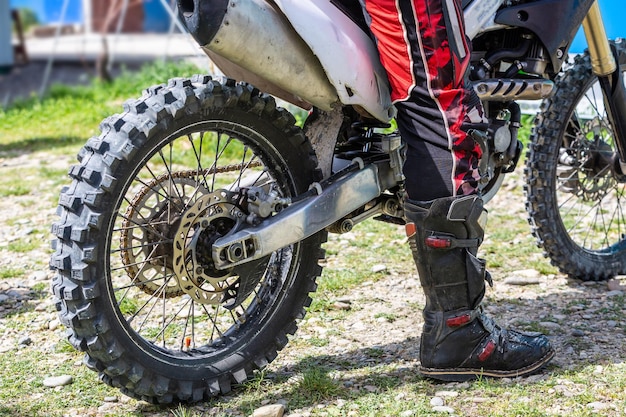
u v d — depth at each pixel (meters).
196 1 3.85
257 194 4.25
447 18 4.06
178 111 4.08
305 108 4.62
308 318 5.49
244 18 3.94
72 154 11.34
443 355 4.44
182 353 4.34
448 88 4.14
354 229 7.47
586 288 5.96
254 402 4.33
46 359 5.02
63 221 3.95
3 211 8.58
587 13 5.07
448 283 4.39
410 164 4.31
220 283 4.94
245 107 4.29
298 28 4.02
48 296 6.16
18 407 4.38
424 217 4.31
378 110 4.39
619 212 7.76
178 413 4.21
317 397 4.34
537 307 5.59
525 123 10.26
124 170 3.98
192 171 4.78
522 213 7.90
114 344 4.00
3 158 11.27
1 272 6.69
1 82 24.06
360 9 4.31
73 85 22.39
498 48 4.99
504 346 4.46
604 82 5.65
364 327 5.33
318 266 4.65
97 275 3.94
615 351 4.83
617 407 4.14
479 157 4.34
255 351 4.48
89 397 4.48
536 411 4.09
